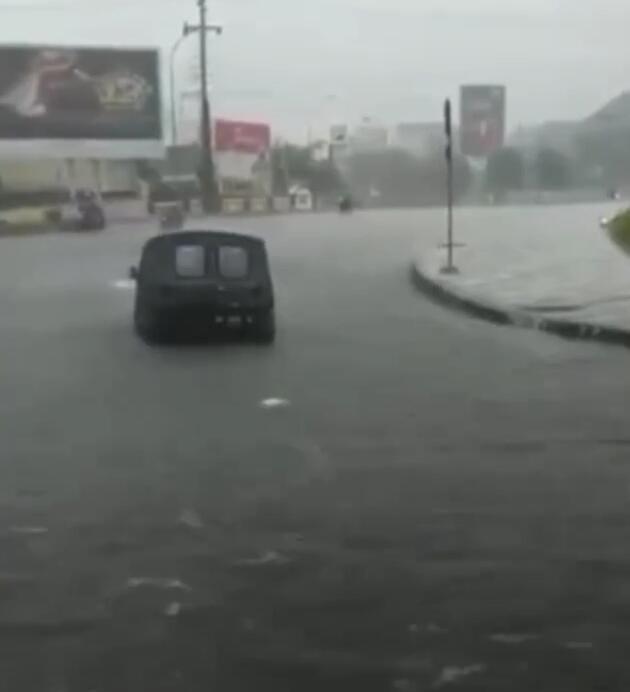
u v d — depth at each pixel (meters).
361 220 91.69
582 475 13.66
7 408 18.31
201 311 26.03
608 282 35.81
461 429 16.41
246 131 126.06
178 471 13.99
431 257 48.12
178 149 116.75
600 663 8.34
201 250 26.45
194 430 16.45
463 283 36.81
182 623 9.09
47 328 29.20
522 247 53.12
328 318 30.94
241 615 9.24
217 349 25.19
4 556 10.73
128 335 27.67
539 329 27.70
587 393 19.22
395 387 20.08
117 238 68.81
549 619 9.15
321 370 22.03
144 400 18.92
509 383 20.38
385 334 27.55
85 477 13.73
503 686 8.01
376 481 13.43
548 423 16.78
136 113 103.31
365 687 8.00
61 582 10.01
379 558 10.61
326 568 10.34
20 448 15.35
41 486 13.30
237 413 17.77
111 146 102.81
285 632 8.91
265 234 70.56
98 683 8.05
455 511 12.14
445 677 8.14
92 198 85.44
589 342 25.52
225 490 13.09
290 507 12.33
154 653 8.53
